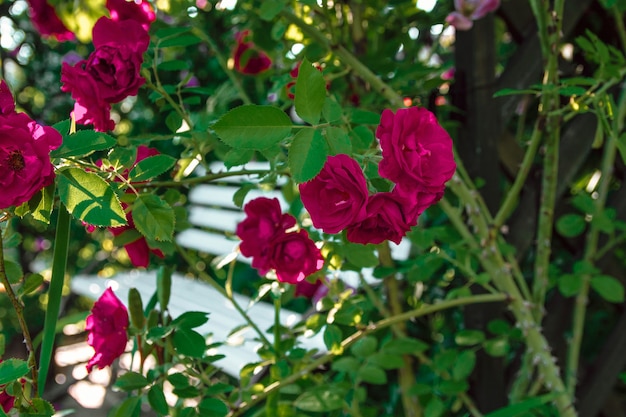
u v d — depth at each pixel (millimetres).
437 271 1426
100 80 829
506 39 1659
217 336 1524
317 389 1011
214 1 1309
